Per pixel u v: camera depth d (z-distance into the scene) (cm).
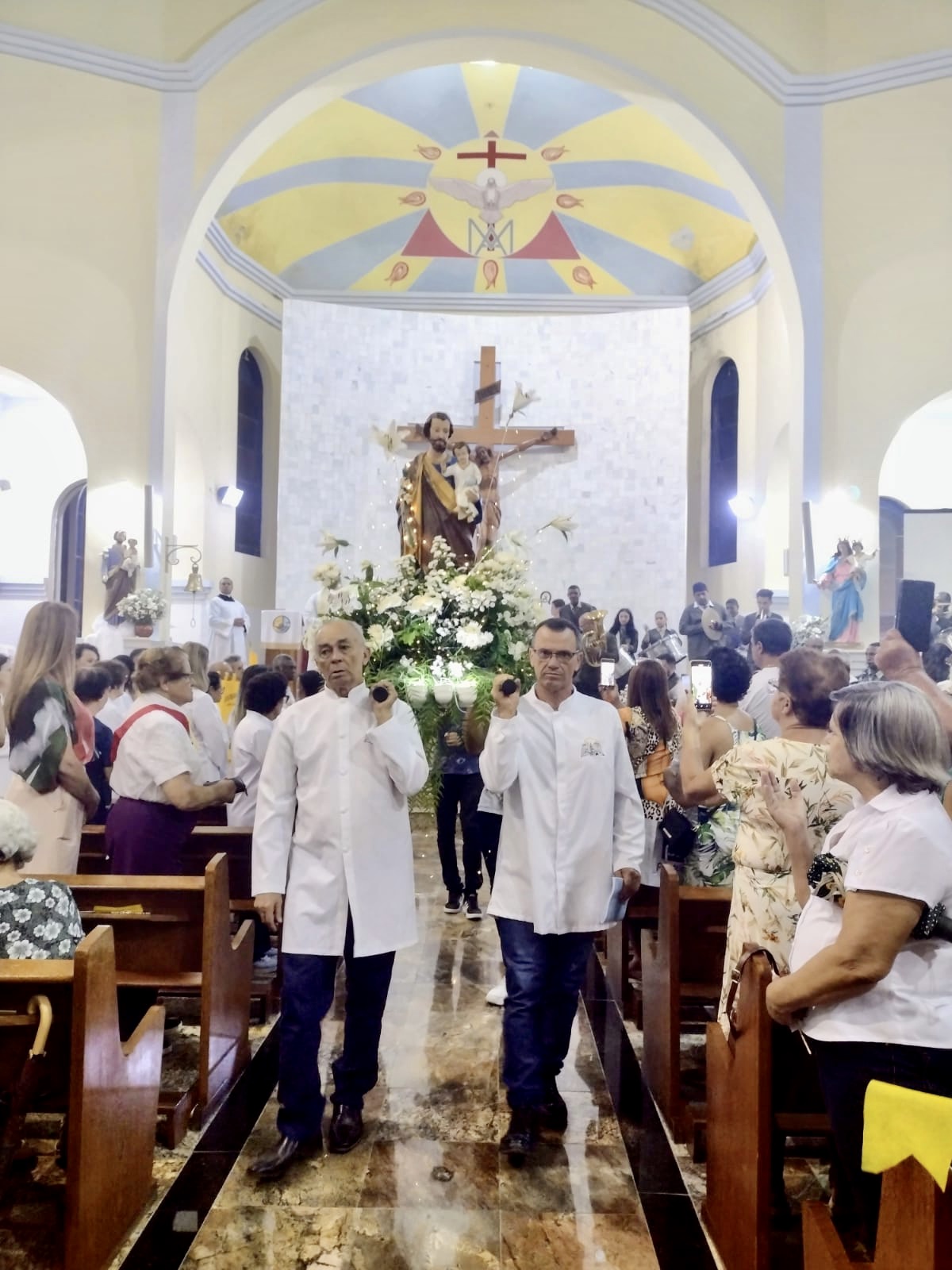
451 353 1475
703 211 1380
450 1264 274
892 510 1416
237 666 1055
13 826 288
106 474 992
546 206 1469
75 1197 254
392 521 1445
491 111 1329
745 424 1408
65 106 975
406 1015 458
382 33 997
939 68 948
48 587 1512
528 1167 326
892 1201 180
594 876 347
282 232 1453
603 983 515
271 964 523
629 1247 283
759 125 987
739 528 1411
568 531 502
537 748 350
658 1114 365
